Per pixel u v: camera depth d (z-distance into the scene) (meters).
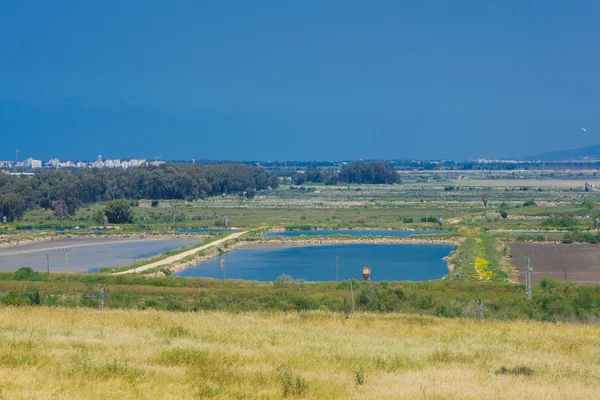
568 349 52.03
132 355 38.91
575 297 94.06
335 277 147.38
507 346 52.00
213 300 92.06
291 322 61.47
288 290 107.88
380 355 44.56
